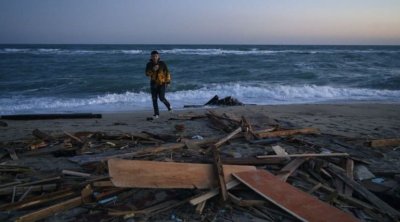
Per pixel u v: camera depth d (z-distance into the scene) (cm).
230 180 442
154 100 982
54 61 3831
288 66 3362
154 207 393
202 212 389
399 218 390
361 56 4884
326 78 2502
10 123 935
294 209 381
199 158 547
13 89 1958
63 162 548
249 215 388
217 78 2512
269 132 730
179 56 4475
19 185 432
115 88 1984
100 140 677
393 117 1111
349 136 785
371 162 584
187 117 964
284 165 527
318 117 1058
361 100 1658
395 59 4441
